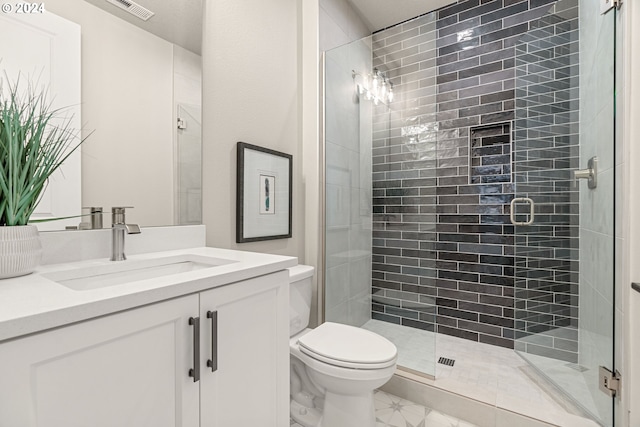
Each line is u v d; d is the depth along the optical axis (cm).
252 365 94
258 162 173
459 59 251
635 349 122
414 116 208
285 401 107
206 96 146
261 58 177
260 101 176
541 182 196
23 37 92
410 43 206
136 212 119
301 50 212
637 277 122
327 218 212
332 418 139
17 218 81
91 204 107
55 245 98
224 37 154
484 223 242
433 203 202
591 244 162
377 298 222
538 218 197
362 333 155
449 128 255
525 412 152
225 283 85
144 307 67
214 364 81
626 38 125
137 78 120
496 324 237
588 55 165
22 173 81
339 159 215
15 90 90
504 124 235
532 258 199
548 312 189
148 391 68
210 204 147
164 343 71
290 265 107
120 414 64
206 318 80
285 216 193
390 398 182
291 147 202
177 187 133
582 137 174
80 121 104
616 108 133
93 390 59
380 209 224
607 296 142
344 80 217
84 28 105
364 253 225
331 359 130
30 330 51
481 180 244
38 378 52
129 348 65
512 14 231
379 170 224
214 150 149
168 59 130
